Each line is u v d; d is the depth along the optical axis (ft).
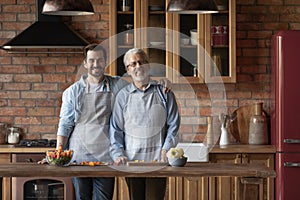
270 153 23.38
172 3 16.97
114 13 24.00
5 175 15.74
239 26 25.16
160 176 15.65
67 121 18.16
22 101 25.09
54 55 25.04
